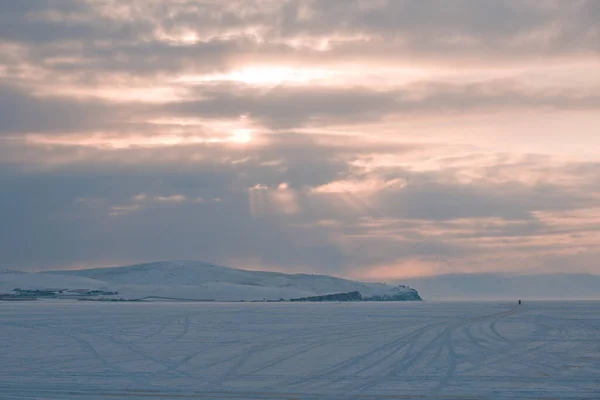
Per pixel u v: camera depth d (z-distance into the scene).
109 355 33.47
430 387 24.20
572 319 63.31
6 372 27.83
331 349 35.81
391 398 22.25
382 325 54.50
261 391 23.50
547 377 26.42
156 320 62.06
